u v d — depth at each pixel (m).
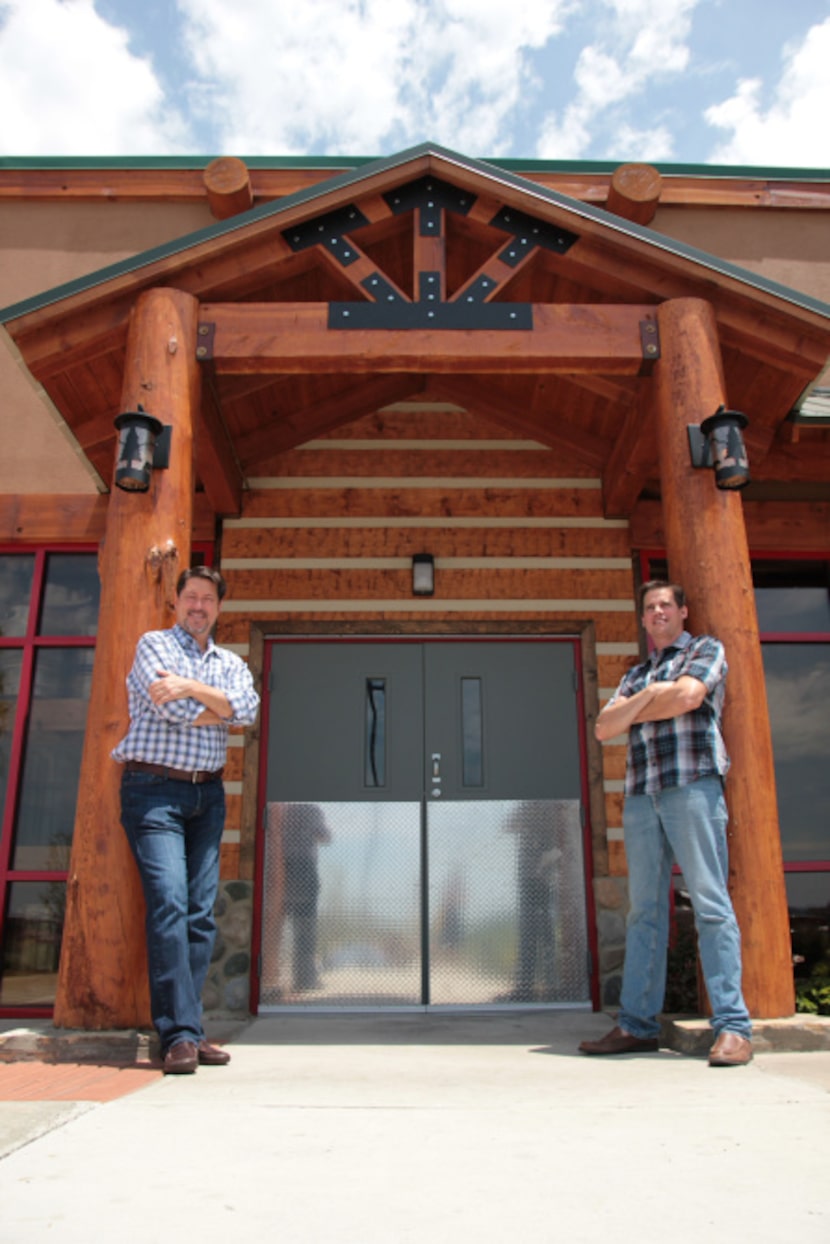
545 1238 1.19
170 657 2.98
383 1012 4.84
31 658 5.41
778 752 5.32
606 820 5.09
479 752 5.23
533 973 4.93
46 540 5.53
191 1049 2.66
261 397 5.04
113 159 6.42
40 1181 1.46
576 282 4.28
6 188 6.39
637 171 4.53
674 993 4.31
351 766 5.19
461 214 4.10
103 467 4.89
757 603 5.52
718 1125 1.85
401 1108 2.06
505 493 5.60
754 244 6.34
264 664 5.32
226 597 5.38
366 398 5.55
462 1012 4.84
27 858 5.13
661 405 3.88
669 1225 1.24
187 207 6.41
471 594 5.43
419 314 3.95
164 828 2.85
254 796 5.09
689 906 4.82
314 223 4.06
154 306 3.83
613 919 4.95
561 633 5.41
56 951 5.00
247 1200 1.36
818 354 3.94
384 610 5.38
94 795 3.18
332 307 3.95
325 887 5.02
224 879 4.96
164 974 2.72
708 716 3.04
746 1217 1.27
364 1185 1.44
